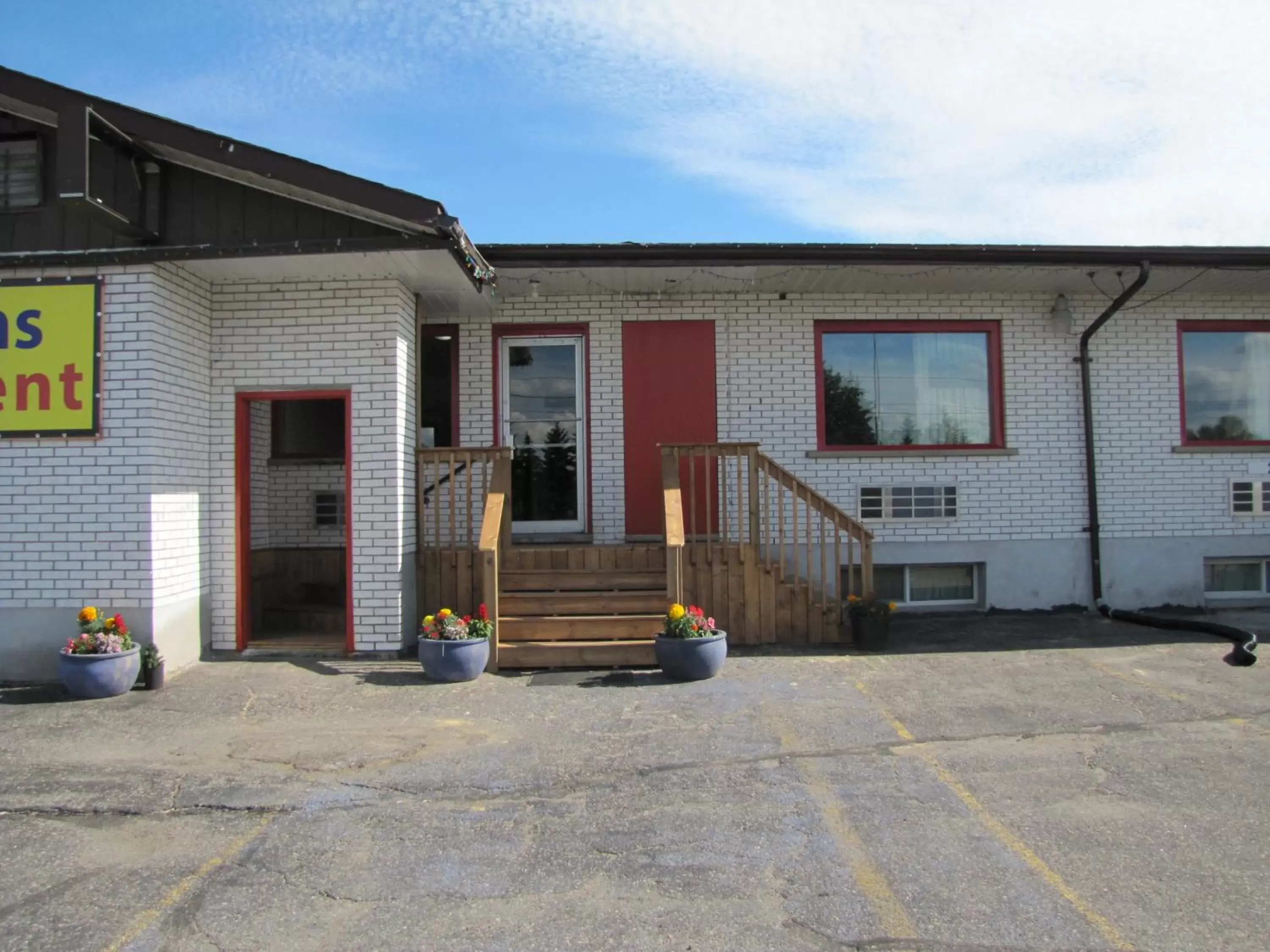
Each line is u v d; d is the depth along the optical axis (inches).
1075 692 261.4
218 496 324.2
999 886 145.2
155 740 226.1
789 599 336.2
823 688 269.9
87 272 290.0
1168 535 400.2
